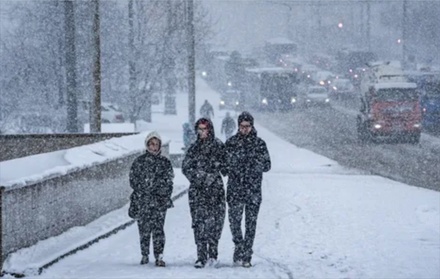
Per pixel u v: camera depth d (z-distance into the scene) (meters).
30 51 92.75
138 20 89.50
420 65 168.12
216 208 20.92
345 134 97.31
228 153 20.88
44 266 20.38
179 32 89.56
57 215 24.66
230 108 142.12
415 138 85.50
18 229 21.36
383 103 84.62
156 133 21.11
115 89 102.06
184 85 116.62
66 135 40.38
